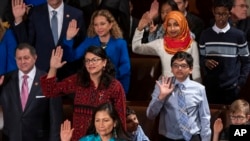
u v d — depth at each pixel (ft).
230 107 59.62
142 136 57.26
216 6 66.64
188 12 75.20
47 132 59.88
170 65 64.59
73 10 67.15
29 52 59.16
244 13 73.97
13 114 59.26
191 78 65.67
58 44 66.08
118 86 55.72
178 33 64.80
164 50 65.05
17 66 63.05
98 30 63.31
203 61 67.51
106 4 73.41
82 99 55.93
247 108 58.34
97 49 55.31
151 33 69.87
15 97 59.36
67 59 64.28
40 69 64.95
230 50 66.95
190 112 58.13
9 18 71.05
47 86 56.65
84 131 55.67
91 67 55.11
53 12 66.39
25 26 65.82
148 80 69.72
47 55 66.08
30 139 59.31
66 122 55.31
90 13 73.36
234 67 67.36
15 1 65.57
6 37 65.72
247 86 72.49
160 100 57.41
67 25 66.49
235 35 66.80
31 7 68.39
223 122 62.69
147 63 70.08
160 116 59.11
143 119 63.31
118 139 52.70
